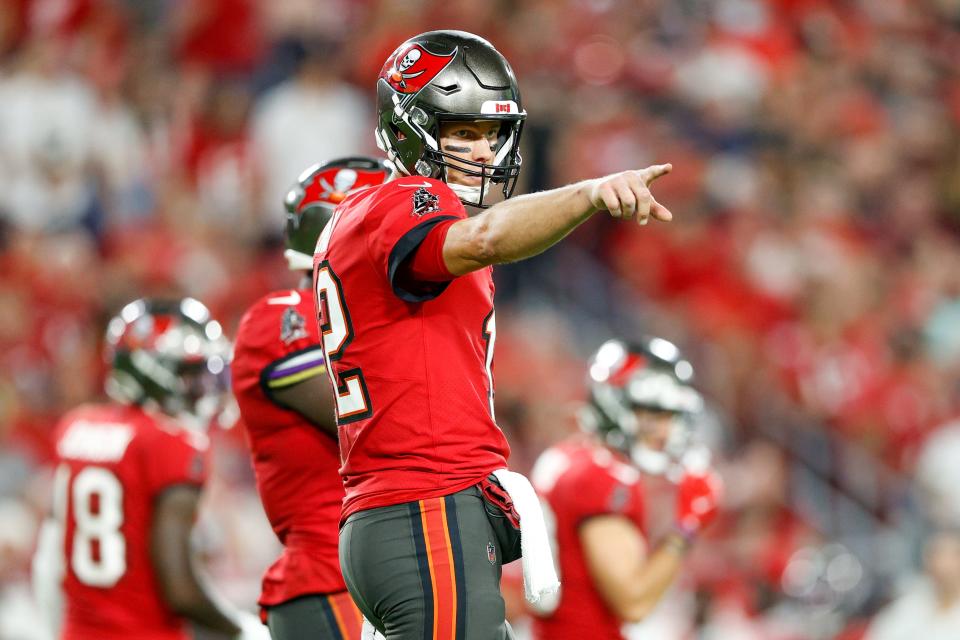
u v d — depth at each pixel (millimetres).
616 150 44438
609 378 19422
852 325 43188
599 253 42000
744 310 42375
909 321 44469
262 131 41531
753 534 32781
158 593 17672
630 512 18656
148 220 40812
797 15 53156
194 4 44844
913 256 47969
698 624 28703
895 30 56281
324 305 11414
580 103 45719
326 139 41031
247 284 38219
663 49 48750
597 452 19203
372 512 10945
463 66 11477
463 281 11305
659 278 42219
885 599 29688
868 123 51281
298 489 14031
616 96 46719
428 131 11453
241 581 27812
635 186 9758
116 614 17594
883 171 50094
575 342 39000
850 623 29609
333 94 41688
